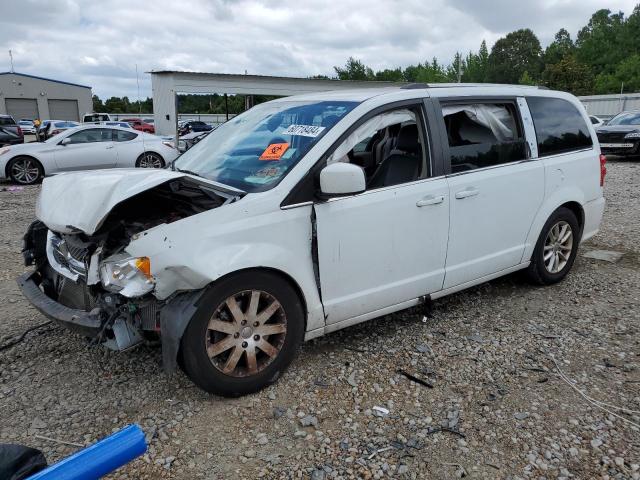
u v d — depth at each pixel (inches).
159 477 99.6
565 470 101.4
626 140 615.5
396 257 144.0
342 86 913.5
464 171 156.6
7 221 319.0
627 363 140.6
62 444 108.7
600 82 2696.9
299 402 122.6
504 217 168.4
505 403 122.5
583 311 174.1
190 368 116.6
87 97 2228.1
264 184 127.3
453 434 111.8
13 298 187.8
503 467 102.4
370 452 106.4
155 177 123.4
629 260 229.1
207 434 111.6
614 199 374.9
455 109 157.2
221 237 115.7
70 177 136.6
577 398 124.6
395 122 145.3
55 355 145.1
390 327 161.8
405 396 125.3
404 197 142.5
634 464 103.0
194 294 114.8
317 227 128.1
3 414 118.6
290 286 127.6
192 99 1668.3
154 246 111.0
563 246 195.6
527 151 174.9
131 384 130.3
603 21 3336.6
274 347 127.3
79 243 125.6
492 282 200.8
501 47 3358.8
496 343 151.5
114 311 114.3
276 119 152.7
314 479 99.3
